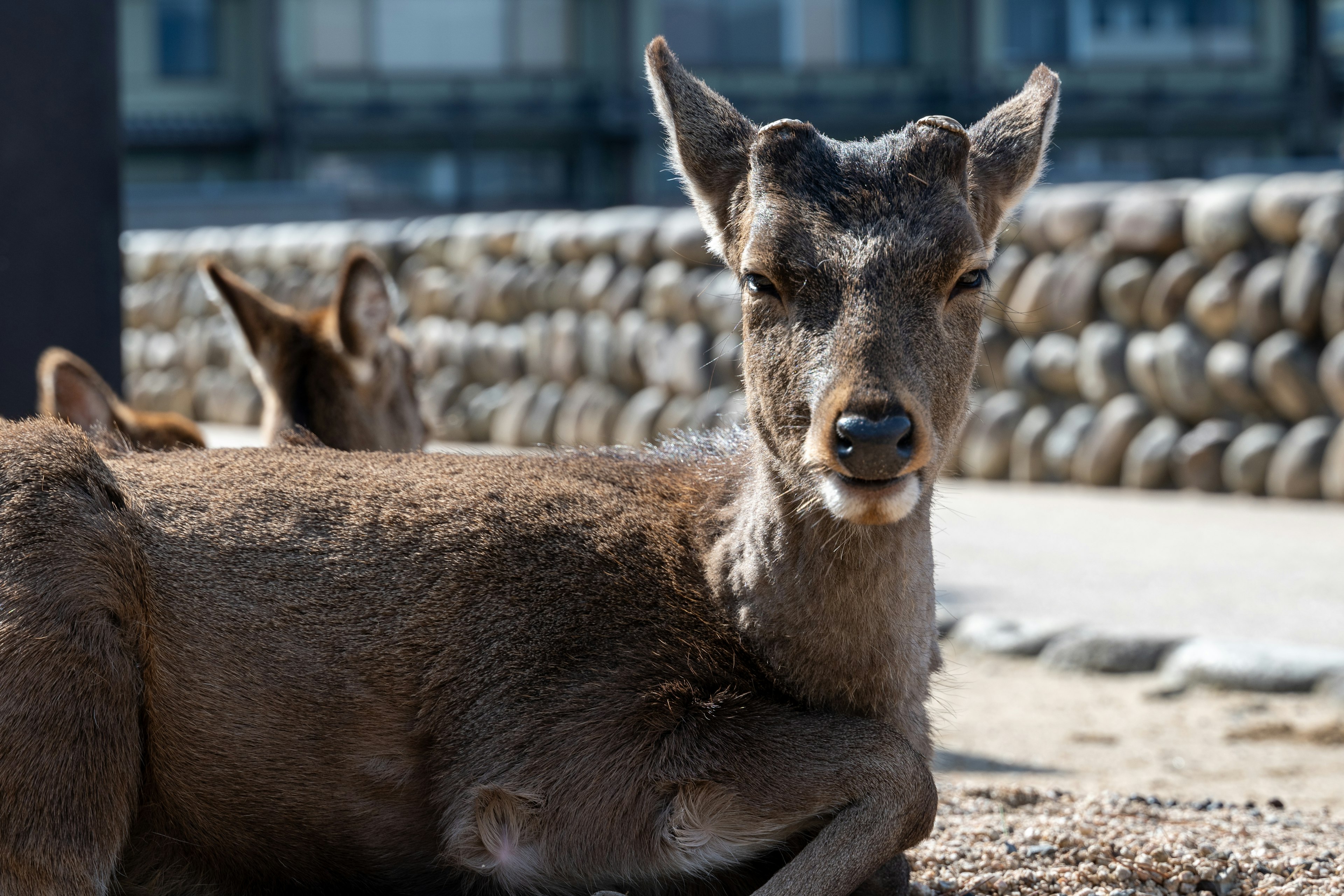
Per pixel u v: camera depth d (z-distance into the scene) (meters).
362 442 10.78
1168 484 23.17
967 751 11.23
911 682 6.58
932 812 6.29
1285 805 9.52
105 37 14.77
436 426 13.30
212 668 6.50
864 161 6.22
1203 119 69.81
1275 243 22.22
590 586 6.61
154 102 65.88
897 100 68.44
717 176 6.85
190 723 6.51
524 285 30.86
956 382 6.20
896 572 6.30
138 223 46.25
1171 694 12.94
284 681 6.50
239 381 35.09
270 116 65.12
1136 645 13.68
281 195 48.56
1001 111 7.15
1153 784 10.19
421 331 32.91
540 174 69.38
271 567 6.66
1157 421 23.44
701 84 7.06
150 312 38.38
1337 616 14.46
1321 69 71.19
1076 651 13.88
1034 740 11.59
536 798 6.24
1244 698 12.71
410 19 66.94
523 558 6.70
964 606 15.33
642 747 6.22
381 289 10.68
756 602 6.48
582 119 67.88
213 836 6.65
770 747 6.16
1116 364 23.66
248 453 7.55
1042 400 24.84
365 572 6.66
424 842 6.56
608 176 69.00
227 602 6.57
